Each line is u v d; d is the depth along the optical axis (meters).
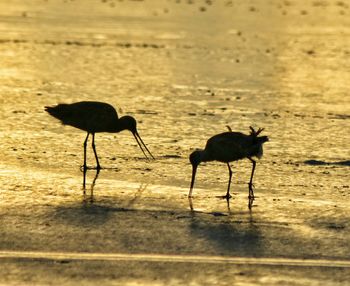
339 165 19.33
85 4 64.75
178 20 55.94
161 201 15.94
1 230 13.92
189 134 22.36
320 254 13.30
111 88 29.69
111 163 18.95
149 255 13.07
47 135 21.61
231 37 47.38
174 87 30.27
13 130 22.05
